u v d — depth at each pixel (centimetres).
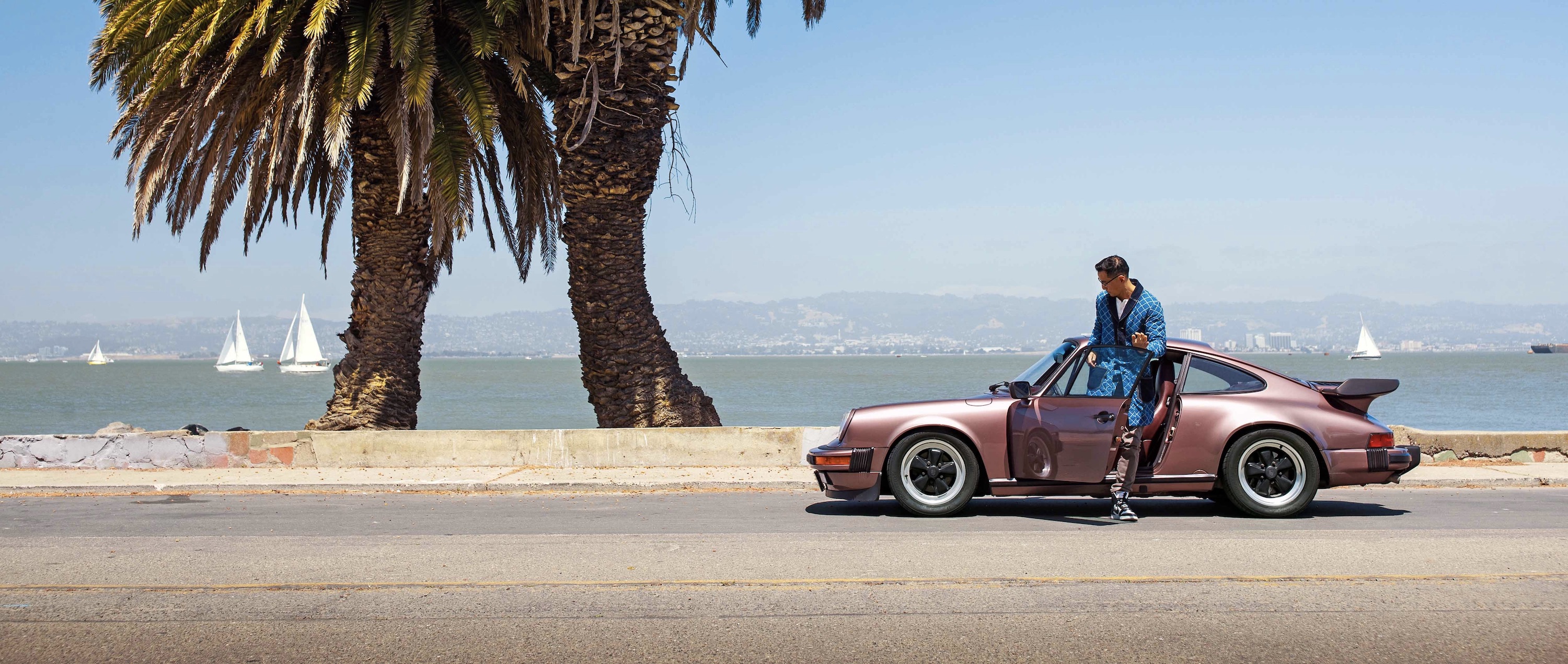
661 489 1076
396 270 1476
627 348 1441
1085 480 789
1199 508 870
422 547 688
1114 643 448
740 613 502
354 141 1481
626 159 1409
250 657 434
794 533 740
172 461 1238
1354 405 814
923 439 824
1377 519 797
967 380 9819
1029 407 808
